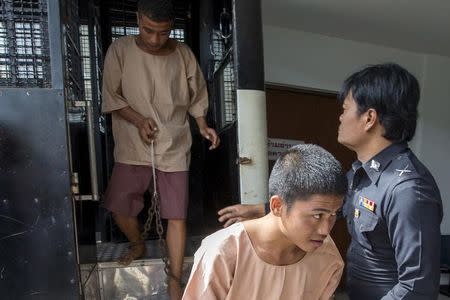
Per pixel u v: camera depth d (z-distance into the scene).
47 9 1.09
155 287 1.68
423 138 3.52
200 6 2.20
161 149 1.55
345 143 1.07
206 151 2.24
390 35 2.97
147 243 2.04
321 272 0.83
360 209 1.03
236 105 1.53
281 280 0.77
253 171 1.52
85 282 1.32
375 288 1.01
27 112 1.06
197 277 0.75
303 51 2.92
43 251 1.08
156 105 1.57
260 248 0.75
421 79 3.47
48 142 1.08
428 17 2.60
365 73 1.00
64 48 1.17
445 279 3.52
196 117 1.70
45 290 1.08
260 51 1.52
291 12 2.53
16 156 1.06
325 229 0.67
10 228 1.06
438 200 0.92
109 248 1.96
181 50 1.66
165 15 1.41
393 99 0.95
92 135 1.33
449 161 3.65
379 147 1.01
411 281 0.87
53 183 1.08
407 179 0.91
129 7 2.21
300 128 3.07
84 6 2.05
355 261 1.08
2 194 1.05
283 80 2.86
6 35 1.13
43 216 1.08
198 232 2.28
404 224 0.88
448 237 3.47
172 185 1.59
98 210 2.12
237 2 1.49
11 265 1.06
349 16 2.60
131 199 1.63
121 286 1.67
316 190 0.64
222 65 1.90
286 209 0.68
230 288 0.75
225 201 1.85
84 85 2.00
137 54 1.56
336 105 3.22
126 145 1.59
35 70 1.14
